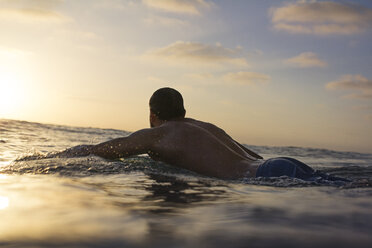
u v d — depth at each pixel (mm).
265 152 8516
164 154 2465
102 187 1596
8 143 4809
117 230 850
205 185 1820
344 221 966
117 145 2494
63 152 2574
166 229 866
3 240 755
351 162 6336
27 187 1483
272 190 1687
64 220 942
